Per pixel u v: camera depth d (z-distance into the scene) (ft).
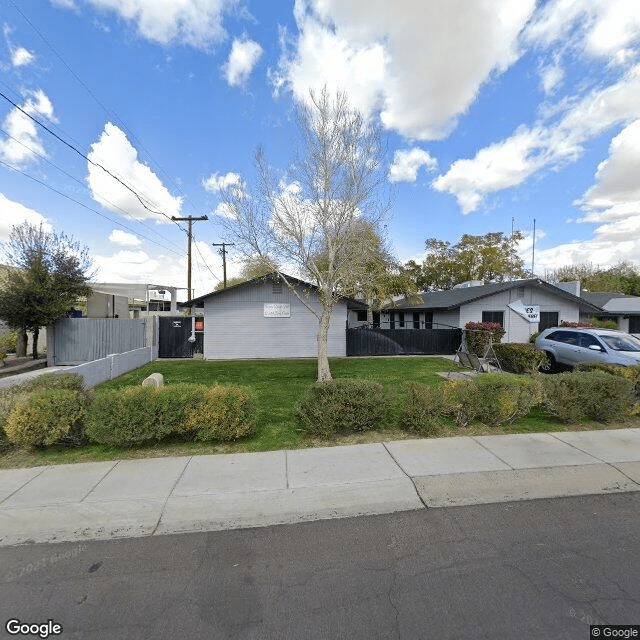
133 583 8.59
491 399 18.67
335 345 53.52
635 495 12.45
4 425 15.97
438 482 13.11
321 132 30.50
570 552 9.48
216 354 51.67
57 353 46.44
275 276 37.63
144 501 11.93
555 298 66.54
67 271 47.42
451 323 67.00
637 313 80.38
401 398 20.24
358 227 31.83
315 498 12.21
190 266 78.13
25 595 8.24
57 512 11.42
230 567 9.12
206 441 16.97
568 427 18.98
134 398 16.05
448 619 7.38
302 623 7.34
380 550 9.71
